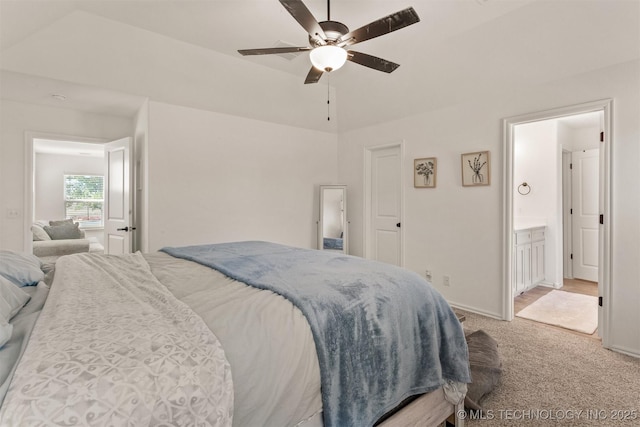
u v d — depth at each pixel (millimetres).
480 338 2336
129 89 3088
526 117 2867
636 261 2328
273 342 978
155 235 3387
